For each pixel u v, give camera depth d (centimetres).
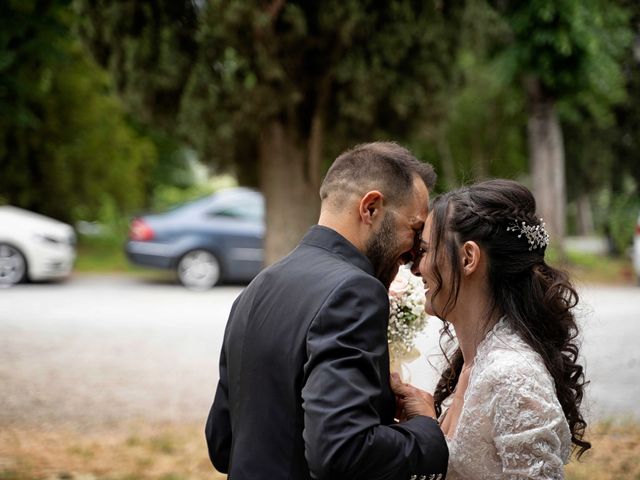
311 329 160
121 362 670
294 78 785
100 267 1463
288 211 834
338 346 155
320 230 181
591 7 1273
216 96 770
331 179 185
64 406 538
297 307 167
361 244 181
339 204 182
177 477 394
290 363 164
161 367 654
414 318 219
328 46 770
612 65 1352
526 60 1313
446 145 2039
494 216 176
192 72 775
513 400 161
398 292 218
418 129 841
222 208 1227
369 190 179
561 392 174
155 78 783
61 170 1636
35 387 585
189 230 1205
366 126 823
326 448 147
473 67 1603
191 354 704
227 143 807
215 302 1044
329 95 811
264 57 748
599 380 605
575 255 1546
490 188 182
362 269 176
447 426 183
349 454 146
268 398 167
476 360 174
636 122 1791
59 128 1631
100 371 638
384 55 779
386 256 183
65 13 884
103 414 521
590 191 2155
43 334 787
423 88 805
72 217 1758
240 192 1250
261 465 165
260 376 169
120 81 811
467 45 877
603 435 467
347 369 153
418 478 159
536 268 179
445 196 184
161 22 779
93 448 445
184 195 2745
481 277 179
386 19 773
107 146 1716
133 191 1805
